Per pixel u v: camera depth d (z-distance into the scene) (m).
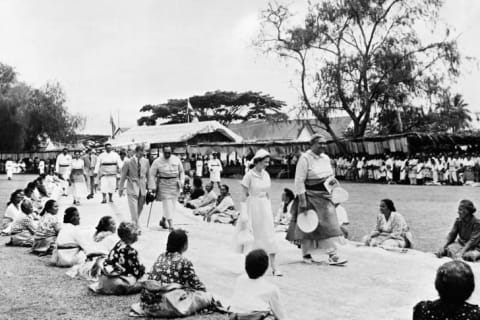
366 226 15.64
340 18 42.53
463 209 9.97
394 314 6.59
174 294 6.68
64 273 9.20
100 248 9.07
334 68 42.88
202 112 82.62
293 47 43.78
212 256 10.47
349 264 9.62
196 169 47.16
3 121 61.88
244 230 9.09
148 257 10.39
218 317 6.70
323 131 67.00
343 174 41.12
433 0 39.94
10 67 65.69
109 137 74.44
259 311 5.58
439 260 9.84
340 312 6.71
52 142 66.38
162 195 14.04
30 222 12.37
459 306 3.80
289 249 11.41
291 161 47.38
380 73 41.72
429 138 37.19
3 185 35.06
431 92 40.84
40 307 7.17
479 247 9.85
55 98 65.69
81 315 6.82
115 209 18.75
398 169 36.50
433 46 40.78
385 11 41.31
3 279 8.75
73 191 20.42
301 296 7.48
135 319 6.66
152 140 55.81
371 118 44.38
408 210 19.30
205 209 17.66
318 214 9.66
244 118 81.56
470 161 33.44
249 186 9.10
